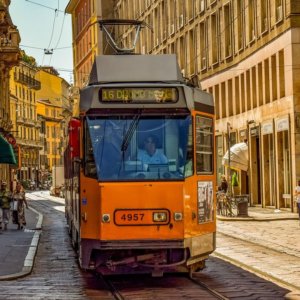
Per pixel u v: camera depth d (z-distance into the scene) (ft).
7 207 115.24
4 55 205.16
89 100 52.34
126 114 52.29
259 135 160.15
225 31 180.14
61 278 60.75
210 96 56.59
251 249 80.02
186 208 51.49
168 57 54.34
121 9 281.95
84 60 328.49
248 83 168.04
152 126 52.19
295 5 139.44
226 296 49.47
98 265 52.06
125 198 50.96
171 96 52.47
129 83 52.85
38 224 128.06
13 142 200.64
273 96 151.84
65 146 103.19
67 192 98.27
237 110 176.55
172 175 51.52
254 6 162.50
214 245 56.13
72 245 87.66
